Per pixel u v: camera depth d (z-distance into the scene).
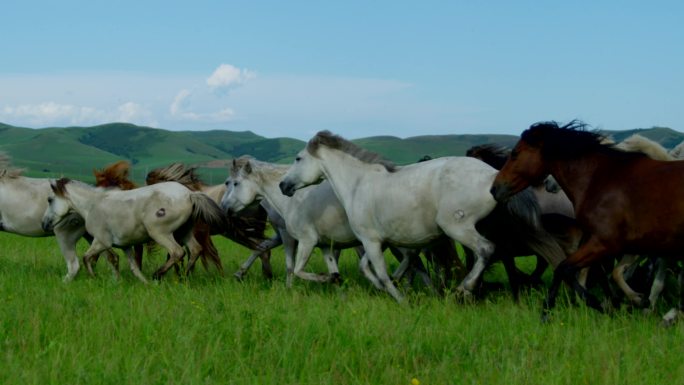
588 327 7.42
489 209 8.65
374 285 10.34
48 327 7.14
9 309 7.89
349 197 9.86
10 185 12.66
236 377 5.67
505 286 11.42
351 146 9.95
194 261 11.66
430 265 12.85
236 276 12.62
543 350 6.64
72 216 11.91
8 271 12.16
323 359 6.12
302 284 11.54
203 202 11.24
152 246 13.55
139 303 8.39
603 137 8.31
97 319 7.46
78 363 5.86
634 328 7.55
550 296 8.23
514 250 9.70
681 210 7.36
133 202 11.12
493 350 6.42
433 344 6.73
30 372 5.64
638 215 7.66
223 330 6.98
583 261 8.04
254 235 12.45
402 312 8.23
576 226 9.51
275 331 6.94
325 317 7.40
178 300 8.99
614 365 5.82
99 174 12.48
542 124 8.45
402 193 9.13
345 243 10.79
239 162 12.20
